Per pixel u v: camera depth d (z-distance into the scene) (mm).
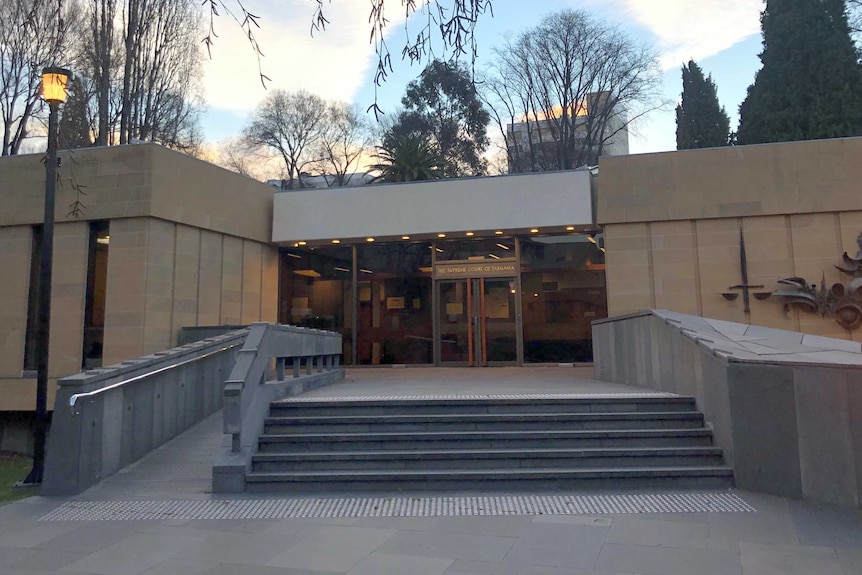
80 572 4930
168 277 15211
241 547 5438
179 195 15523
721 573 4598
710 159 15516
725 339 8812
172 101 28953
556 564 4844
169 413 9805
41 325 9172
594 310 17391
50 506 6945
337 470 7598
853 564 4730
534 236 17938
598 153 40312
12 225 15766
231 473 7414
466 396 9305
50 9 8898
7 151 26297
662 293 15445
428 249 18578
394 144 28891
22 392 15234
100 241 15367
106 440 8109
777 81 30891
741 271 15125
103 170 15180
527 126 40625
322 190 18250
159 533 5895
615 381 12320
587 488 7102
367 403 8828
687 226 15531
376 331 18547
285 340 10109
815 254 14836
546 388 10820
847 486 6242
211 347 11180
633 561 4867
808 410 6566
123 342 14586
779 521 5812
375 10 5297
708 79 41938
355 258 18906
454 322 18156
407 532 5727
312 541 5543
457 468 7539
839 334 14523
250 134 46562
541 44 39406
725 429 7316
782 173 15133
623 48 39438
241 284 17469
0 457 14688
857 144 14875
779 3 31344
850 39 29734
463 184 17422
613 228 15922
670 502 6496
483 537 5535
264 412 8602
